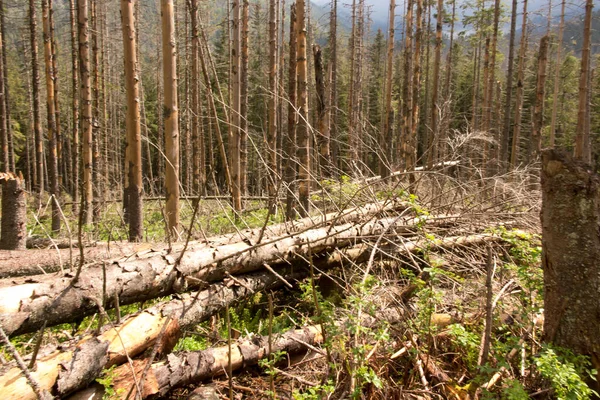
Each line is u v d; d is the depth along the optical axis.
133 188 6.72
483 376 2.61
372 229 4.81
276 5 14.63
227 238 4.39
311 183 7.09
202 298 3.48
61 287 2.80
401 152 13.98
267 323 3.89
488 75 16.19
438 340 3.28
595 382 2.56
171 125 6.20
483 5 16.59
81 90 9.70
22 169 29.02
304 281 4.21
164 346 2.89
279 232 4.58
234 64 9.98
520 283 3.62
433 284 3.38
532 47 20.19
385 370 2.93
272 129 10.85
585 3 10.08
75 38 13.17
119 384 2.41
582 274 2.60
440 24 12.89
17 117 27.70
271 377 2.65
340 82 26.56
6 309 2.54
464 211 5.45
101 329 2.73
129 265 3.19
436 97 13.05
